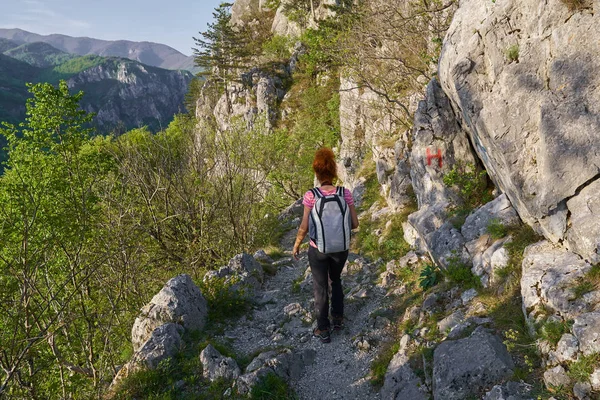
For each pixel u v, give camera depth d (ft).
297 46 169.37
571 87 12.57
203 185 36.06
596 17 12.71
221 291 19.84
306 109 123.85
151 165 37.17
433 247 17.42
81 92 63.77
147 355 14.75
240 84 179.32
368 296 18.76
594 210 11.23
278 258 32.58
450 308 14.44
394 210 29.07
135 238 31.65
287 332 16.72
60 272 29.09
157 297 17.79
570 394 8.54
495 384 9.62
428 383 10.99
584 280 10.44
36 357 23.48
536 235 13.76
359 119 58.29
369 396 12.30
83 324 26.23
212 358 14.38
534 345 10.16
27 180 46.26
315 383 13.41
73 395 21.91
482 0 16.52
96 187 34.71
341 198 13.60
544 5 13.87
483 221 16.42
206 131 38.78
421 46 37.81
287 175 77.20
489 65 15.24
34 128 59.31
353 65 40.98
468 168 21.20
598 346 8.70
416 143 22.95
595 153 11.51
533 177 12.91
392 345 13.98
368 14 39.19
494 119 14.15
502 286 13.29
